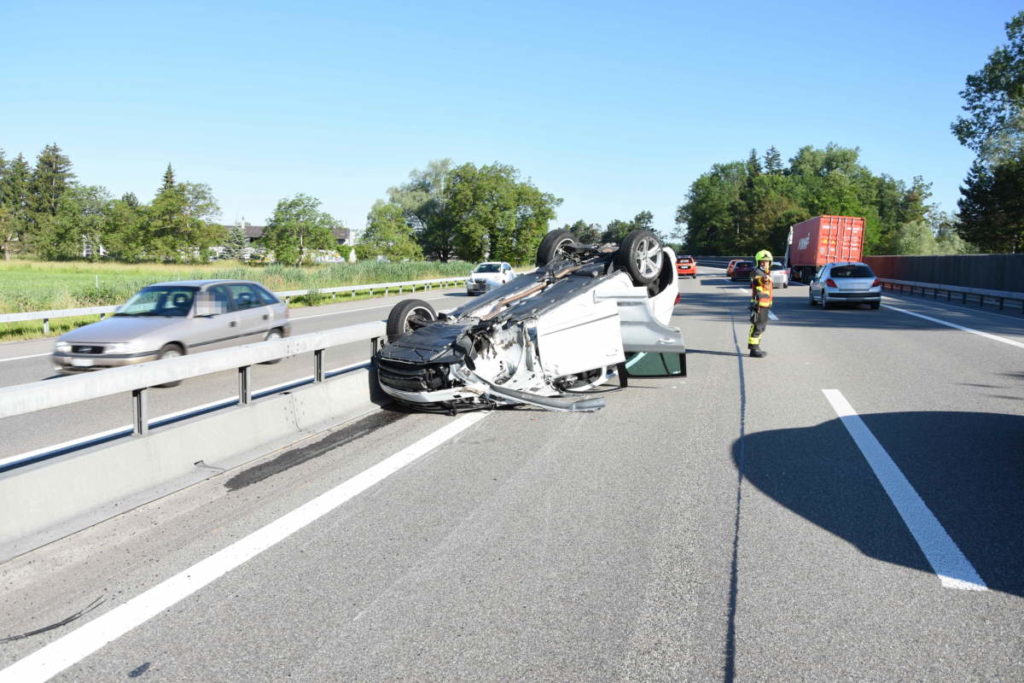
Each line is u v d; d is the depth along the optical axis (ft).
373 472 18.53
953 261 112.57
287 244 213.87
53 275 150.71
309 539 14.12
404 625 10.83
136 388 15.89
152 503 15.89
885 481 17.67
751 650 10.05
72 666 9.73
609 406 27.17
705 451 20.68
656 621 10.90
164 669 9.66
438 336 25.40
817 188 416.67
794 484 17.54
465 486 17.46
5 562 12.62
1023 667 9.59
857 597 11.61
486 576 12.48
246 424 19.79
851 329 56.24
